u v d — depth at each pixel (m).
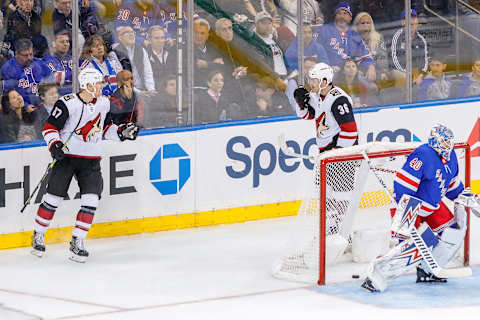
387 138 31.11
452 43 31.94
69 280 22.55
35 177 25.86
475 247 25.34
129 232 27.31
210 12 28.09
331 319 18.88
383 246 23.95
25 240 25.89
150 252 25.33
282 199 29.64
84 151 24.39
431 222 21.44
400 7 30.88
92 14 26.34
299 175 29.84
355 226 27.27
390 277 21.02
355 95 30.72
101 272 23.30
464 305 19.80
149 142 27.30
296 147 29.69
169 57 27.70
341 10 29.97
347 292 20.98
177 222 28.02
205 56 28.19
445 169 20.83
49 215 24.62
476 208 22.36
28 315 19.53
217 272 23.16
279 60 29.30
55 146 23.69
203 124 28.25
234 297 20.78
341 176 23.22
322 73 24.34
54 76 26.05
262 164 29.20
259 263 24.03
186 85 28.05
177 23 27.66
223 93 28.64
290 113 29.77
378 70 30.94
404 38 31.14
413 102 31.69
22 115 25.78
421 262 21.48
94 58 26.56
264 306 19.97
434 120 31.83
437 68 31.86
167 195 27.75
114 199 26.95
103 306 20.19
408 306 19.73
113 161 26.78
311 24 29.61
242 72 28.81
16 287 21.95
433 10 31.45
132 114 27.39
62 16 25.91
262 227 28.33
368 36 30.55
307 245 22.47
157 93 27.67
